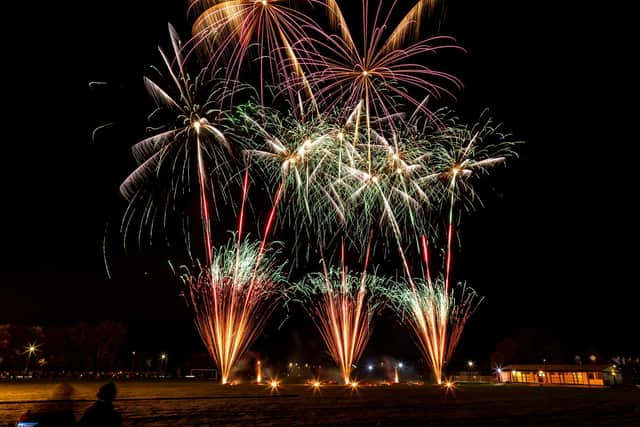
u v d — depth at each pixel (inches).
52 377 3641.7
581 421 1059.9
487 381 3511.3
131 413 1211.9
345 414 1224.2
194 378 4188.0
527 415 1188.5
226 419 1106.1
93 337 3983.8
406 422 1063.0
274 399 1721.2
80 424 311.7
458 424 1022.4
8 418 1029.8
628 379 2923.2
